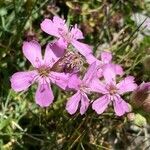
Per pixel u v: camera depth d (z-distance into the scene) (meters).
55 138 0.09
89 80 0.08
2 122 0.09
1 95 0.10
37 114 0.10
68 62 0.08
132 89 0.08
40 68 0.08
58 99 0.10
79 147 0.10
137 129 0.11
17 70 0.10
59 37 0.08
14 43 0.10
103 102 0.08
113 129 0.10
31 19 0.11
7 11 0.10
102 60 0.09
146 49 0.11
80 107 0.08
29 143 0.09
